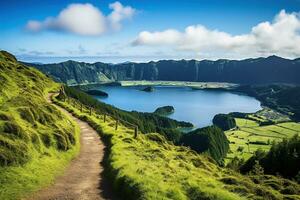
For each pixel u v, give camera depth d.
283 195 29.28
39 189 23.48
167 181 25.14
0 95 45.44
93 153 37.72
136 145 42.16
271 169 91.06
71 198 22.53
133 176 24.50
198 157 50.47
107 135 46.69
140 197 21.23
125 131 51.41
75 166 31.50
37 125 33.94
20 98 38.56
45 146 31.50
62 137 34.59
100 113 74.69
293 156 90.56
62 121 42.97
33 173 25.05
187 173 32.19
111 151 36.28
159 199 20.95
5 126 27.30
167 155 41.53
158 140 54.41
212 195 22.61
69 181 26.50
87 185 25.80
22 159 25.31
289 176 83.75
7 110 32.53
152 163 33.06
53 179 26.20
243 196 26.00
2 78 59.50
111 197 23.25
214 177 36.34
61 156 32.34
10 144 25.38
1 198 20.34
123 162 29.83
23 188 22.50
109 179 27.53
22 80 82.25
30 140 28.81
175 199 21.34
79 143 41.09
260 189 28.83
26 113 34.09
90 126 55.25
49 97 84.50
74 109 69.88
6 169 23.36
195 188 23.59
